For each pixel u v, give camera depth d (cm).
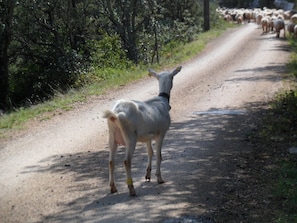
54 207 711
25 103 2153
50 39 2452
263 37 3391
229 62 2302
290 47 2717
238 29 4388
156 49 2628
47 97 2128
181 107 1388
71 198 741
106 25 2705
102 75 2200
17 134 1153
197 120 1225
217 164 880
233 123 1178
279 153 931
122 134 707
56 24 2464
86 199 734
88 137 1105
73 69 2264
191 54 2672
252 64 2172
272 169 843
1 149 1033
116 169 871
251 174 823
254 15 5075
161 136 770
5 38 2117
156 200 717
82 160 934
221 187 766
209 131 1113
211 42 3347
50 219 671
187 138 1062
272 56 2381
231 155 932
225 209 682
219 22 4981
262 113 1262
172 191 753
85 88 1797
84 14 2538
